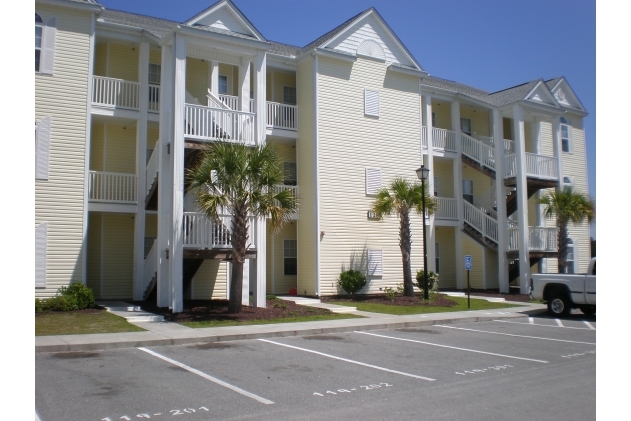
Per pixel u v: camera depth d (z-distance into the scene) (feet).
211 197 47.88
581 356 34.53
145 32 64.49
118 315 48.93
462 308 62.03
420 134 81.30
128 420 20.40
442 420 20.79
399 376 28.30
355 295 71.67
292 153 76.74
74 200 57.47
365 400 23.52
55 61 57.93
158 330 41.68
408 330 46.83
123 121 64.95
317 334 43.70
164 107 55.93
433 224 82.99
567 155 100.42
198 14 55.11
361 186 74.49
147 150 67.92
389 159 77.61
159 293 53.98
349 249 72.59
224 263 68.18
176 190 51.83
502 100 86.17
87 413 21.16
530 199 94.99
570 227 97.09
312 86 72.84
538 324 51.93
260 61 58.39
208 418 20.76
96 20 61.57
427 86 84.69
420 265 79.36
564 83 100.94
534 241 82.53
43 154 56.34
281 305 57.26
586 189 101.96
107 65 65.41
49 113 57.11
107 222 65.57
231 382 26.50
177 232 51.31
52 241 55.98
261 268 55.72
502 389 25.72
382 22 78.64
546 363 32.17
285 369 29.73
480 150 87.10
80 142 58.34
